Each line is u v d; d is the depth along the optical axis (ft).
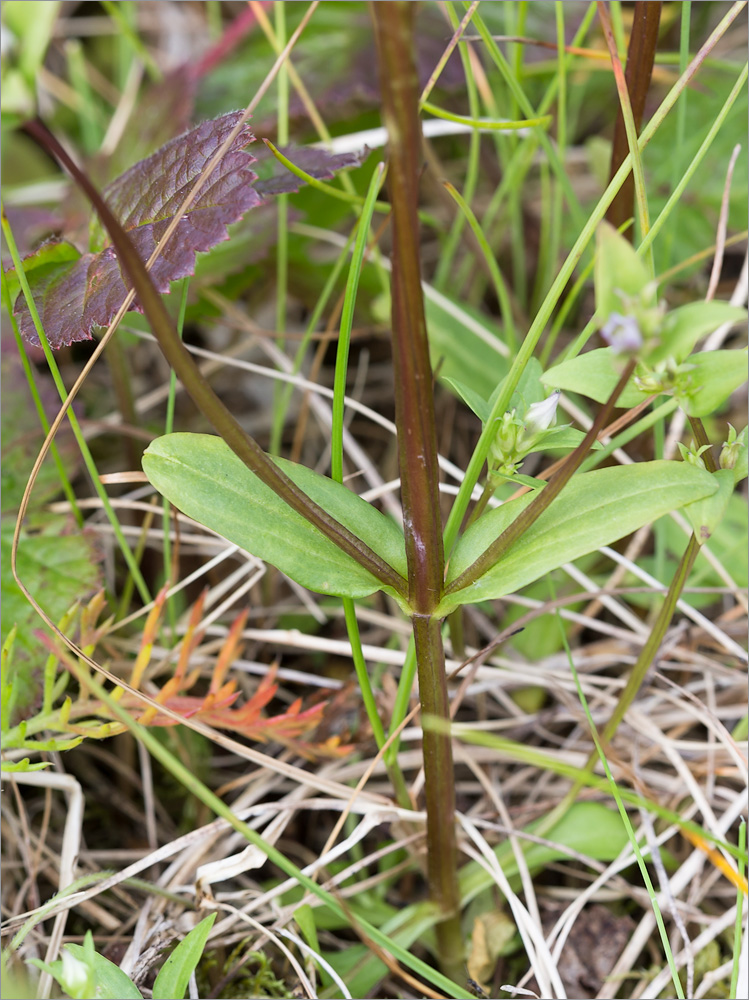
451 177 1.46
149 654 0.97
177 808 1.09
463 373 1.18
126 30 1.28
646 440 1.11
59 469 1.01
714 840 0.87
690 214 1.29
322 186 1.02
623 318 0.77
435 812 0.93
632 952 0.98
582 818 1.01
